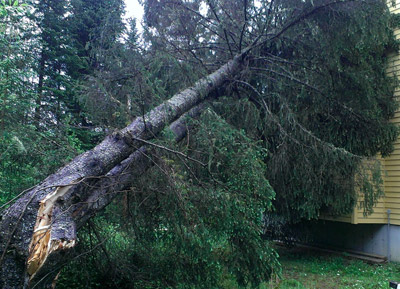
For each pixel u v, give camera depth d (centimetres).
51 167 404
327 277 585
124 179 354
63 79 762
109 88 446
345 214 677
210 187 363
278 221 741
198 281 391
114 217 394
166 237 383
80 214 301
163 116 384
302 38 609
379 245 734
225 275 473
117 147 338
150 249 411
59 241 238
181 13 595
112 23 495
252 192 375
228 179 380
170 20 589
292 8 550
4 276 235
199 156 395
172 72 489
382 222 721
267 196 379
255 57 623
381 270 624
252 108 539
